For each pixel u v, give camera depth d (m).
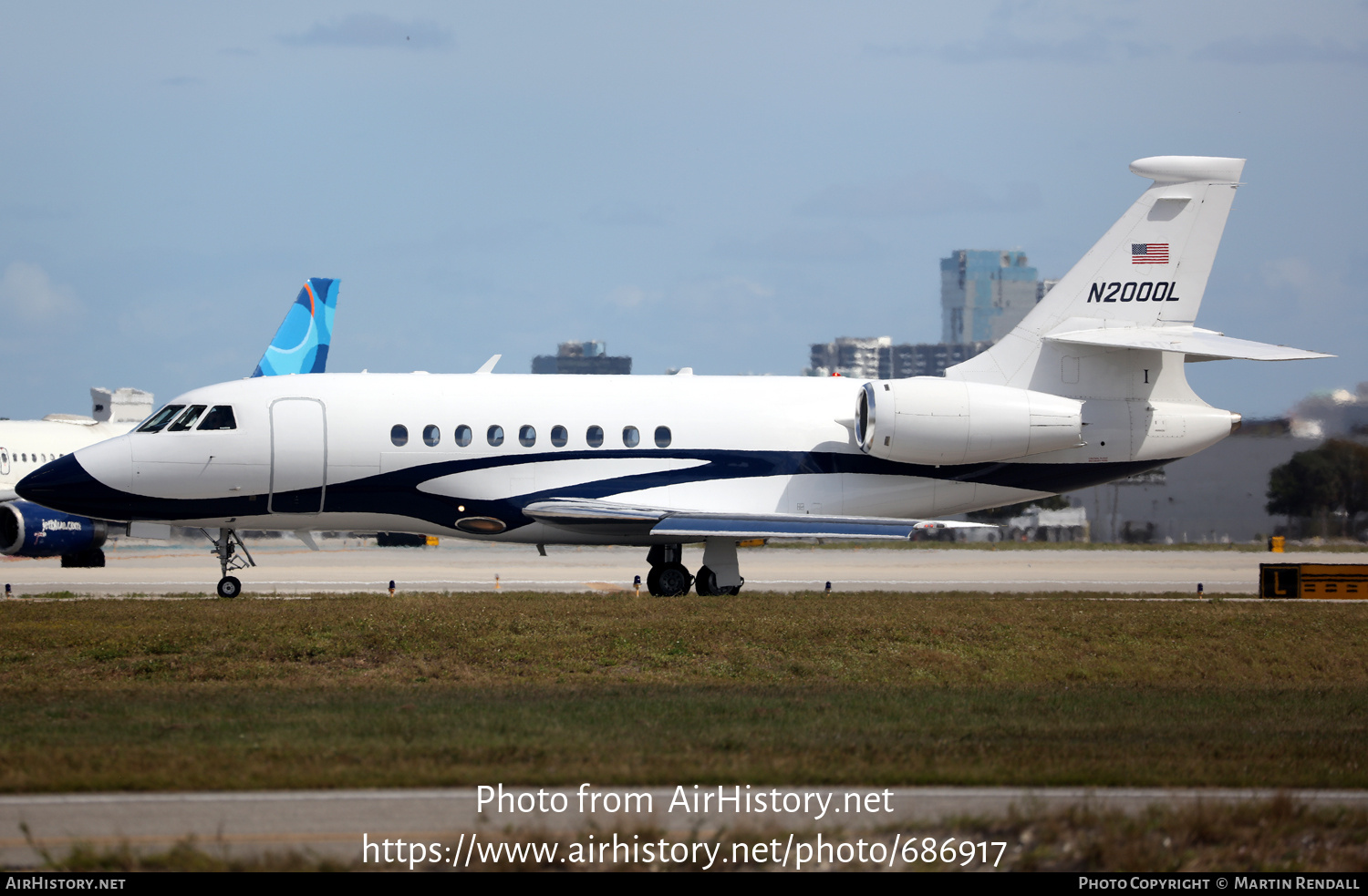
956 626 84.38
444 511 102.81
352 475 101.06
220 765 41.72
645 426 104.56
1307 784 41.66
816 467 106.50
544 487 102.81
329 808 37.41
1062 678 72.31
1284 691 68.44
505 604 92.12
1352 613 97.25
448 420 102.12
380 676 68.38
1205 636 85.06
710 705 57.59
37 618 83.00
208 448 99.25
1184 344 101.81
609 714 54.34
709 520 98.81
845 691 65.00
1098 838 35.03
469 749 44.81
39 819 36.03
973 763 43.81
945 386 104.81
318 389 102.00
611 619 83.12
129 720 52.41
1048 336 106.06
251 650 72.19
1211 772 42.88
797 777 41.16
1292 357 97.88
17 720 52.59
